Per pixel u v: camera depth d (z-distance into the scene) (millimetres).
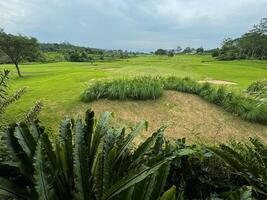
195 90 11656
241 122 9547
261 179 2416
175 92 11539
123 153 2275
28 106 9547
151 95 10727
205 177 2635
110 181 1952
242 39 84125
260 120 9633
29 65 50500
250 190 1908
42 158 1764
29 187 1896
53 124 8148
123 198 1742
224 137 8383
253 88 12695
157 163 1697
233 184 2713
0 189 1797
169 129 8656
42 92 12750
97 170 1988
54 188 1863
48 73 29812
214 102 10891
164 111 9930
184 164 2564
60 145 2182
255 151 2822
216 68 39344
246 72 32562
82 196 1815
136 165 2131
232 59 75938
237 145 3383
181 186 2281
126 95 10570
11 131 2148
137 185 1810
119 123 8836
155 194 1859
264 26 79125
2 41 26109
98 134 2389
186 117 9609
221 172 2721
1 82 2975
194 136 8195
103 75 20219
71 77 19625
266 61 66438
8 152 2014
